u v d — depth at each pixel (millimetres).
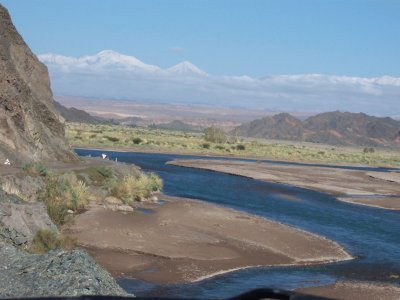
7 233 19594
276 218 41156
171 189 54500
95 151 110438
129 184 42031
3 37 52125
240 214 39844
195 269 24141
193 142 157500
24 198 26875
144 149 122812
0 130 44062
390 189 72875
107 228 29469
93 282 14492
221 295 20656
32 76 55562
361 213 47969
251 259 27000
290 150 163000
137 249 26188
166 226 32250
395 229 40062
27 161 44531
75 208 33188
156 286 21156
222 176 74562
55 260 15727
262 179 73500
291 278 24219
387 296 22203
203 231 32219
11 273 15016
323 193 62688
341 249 31406
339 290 22641
